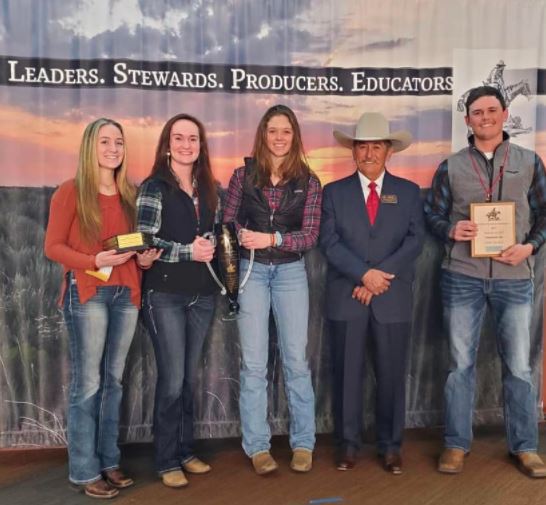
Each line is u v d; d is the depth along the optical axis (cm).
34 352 304
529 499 264
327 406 328
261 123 280
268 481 280
